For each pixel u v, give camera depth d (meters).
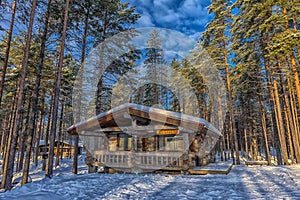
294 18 11.81
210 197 4.79
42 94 16.69
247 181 6.81
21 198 4.30
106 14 14.44
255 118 27.56
